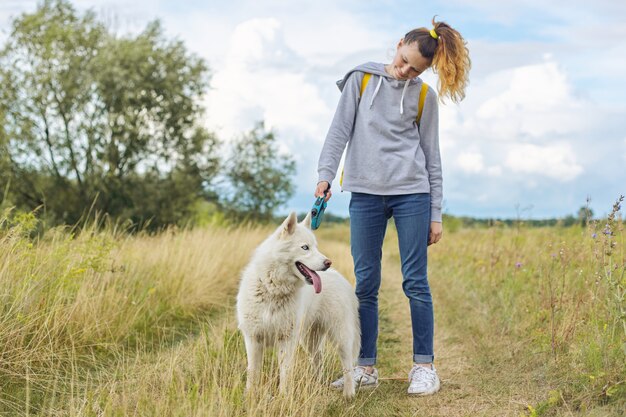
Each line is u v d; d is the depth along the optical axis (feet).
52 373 14.79
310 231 14.66
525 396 13.61
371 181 14.71
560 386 13.51
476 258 32.86
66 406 12.91
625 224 20.62
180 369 14.67
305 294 14.53
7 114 79.56
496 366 16.07
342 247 65.10
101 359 16.70
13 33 81.35
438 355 18.38
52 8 84.48
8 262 17.17
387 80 14.67
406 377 16.21
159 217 83.41
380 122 14.64
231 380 13.52
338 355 15.31
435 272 36.22
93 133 81.71
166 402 11.80
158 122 85.15
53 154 82.58
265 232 53.01
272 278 13.99
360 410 13.41
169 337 20.07
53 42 81.35
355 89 14.93
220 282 29.63
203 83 87.35
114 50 79.97
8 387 14.01
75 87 80.33
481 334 19.63
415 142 14.92
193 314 23.67
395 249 59.67
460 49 14.10
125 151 83.25
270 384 12.92
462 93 14.55
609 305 15.28
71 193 83.66
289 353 14.01
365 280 15.33
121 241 25.67
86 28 84.89
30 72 80.53
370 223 15.03
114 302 19.57
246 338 14.43
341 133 14.88
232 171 92.63
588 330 15.60
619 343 13.76
